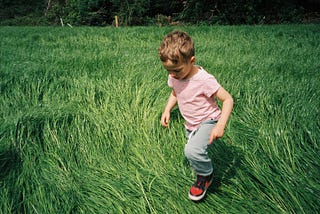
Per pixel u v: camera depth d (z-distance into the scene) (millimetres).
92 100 3494
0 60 5652
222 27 11617
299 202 2178
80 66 4820
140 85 3924
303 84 4008
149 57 5375
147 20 22219
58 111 3135
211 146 2783
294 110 3260
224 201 2258
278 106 3436
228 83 4031
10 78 4148
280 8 20453
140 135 2947
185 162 2646
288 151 2643
